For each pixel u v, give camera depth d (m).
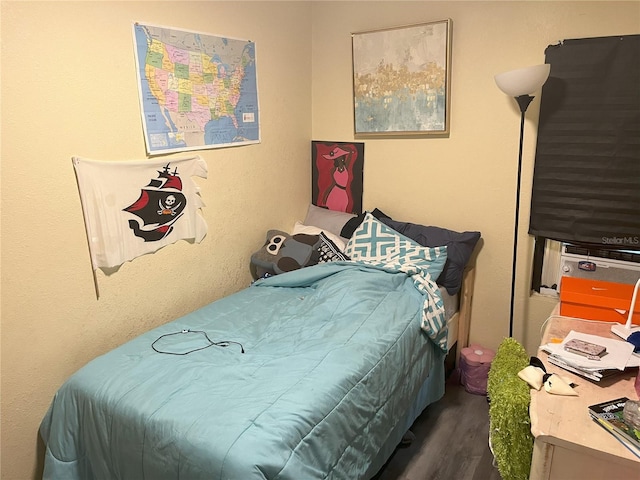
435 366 2.37
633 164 2.21
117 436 1.50
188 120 2.26
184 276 2.36
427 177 2.79
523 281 2.62
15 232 1.67
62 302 1.85
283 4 2.75
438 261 2.49
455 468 2.07
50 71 1.71
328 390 1.55
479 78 2.53
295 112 2.99
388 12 2.73
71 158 1.81
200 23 2.26
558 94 2.30
